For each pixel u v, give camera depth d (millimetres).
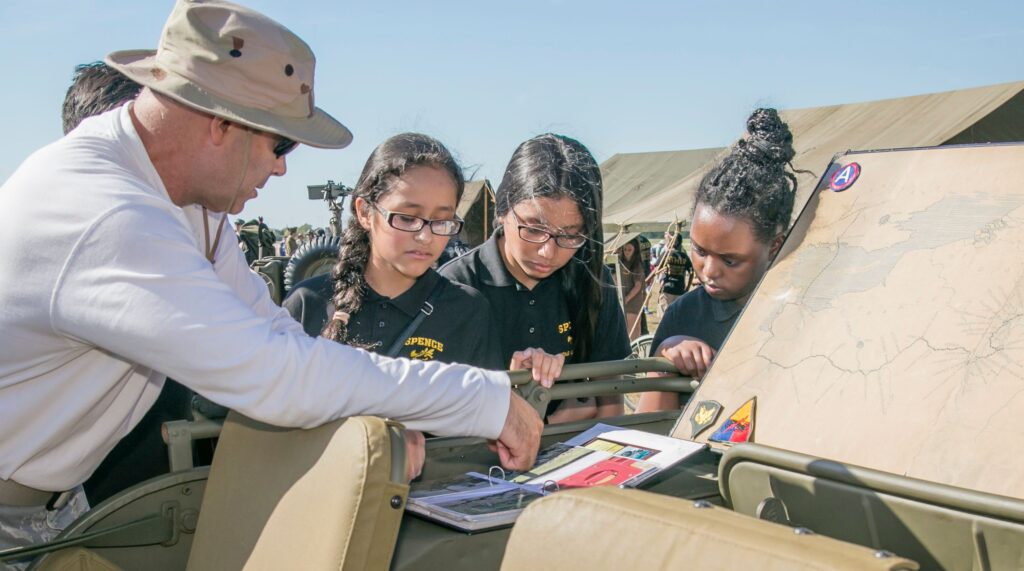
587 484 1610
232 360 1370
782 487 1454
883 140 11352
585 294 2670
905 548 1306
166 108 1594
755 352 1797
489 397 1562
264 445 1547
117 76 2557
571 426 2018
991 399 1364
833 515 1391
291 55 1630
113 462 2229
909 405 1457
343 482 1281
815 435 1555
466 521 1427
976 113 10984
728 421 1729
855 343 1612
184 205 1705
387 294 2338
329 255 6770
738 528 931
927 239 1643
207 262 1471
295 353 1395
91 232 1399
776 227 2326
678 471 1698
